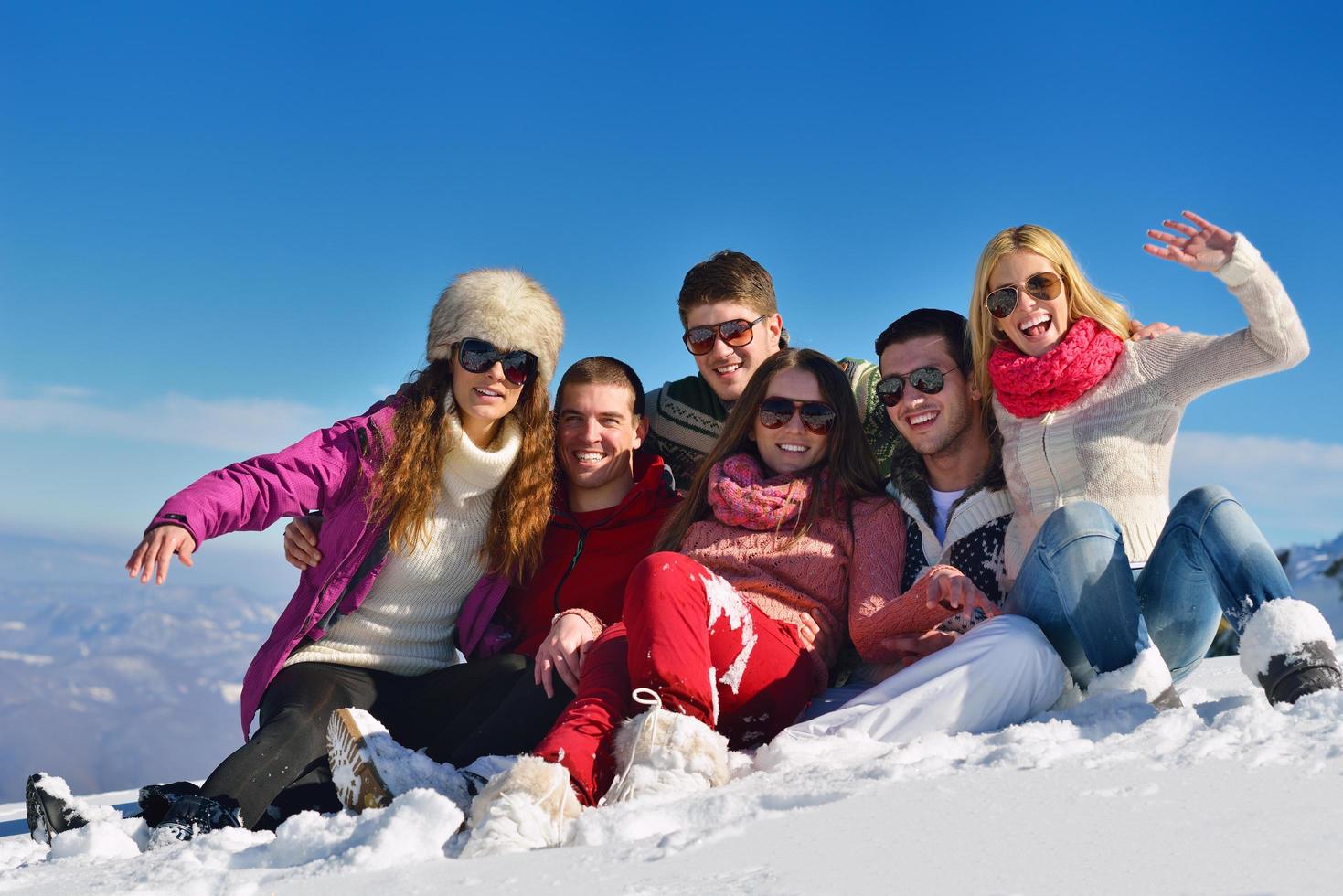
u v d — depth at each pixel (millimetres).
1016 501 3281
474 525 3504
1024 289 3260
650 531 3629
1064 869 1301
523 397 3572
